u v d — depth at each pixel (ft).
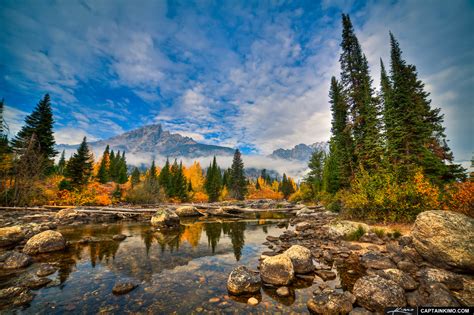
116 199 135.74
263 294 19.98
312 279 23.34
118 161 262.06
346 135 82.53
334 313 16.20
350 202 52.70
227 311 16.92
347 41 86.38
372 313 16.08
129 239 44.42
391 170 61.57
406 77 78.18
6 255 27.91
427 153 63.87
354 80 81.41
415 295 17.88
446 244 22.59
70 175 108.17
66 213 71.61
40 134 106.22
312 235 45.06
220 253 34.35
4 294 18.45
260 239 45.27
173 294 19.84
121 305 17.66
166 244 40.34
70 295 19.35
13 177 86.33
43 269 24.82
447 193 39.45
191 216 94.07
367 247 33.37
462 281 20.06
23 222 58.18
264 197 305.32
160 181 207.51
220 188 238.27
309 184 146.61
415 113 68.64
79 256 31.78
